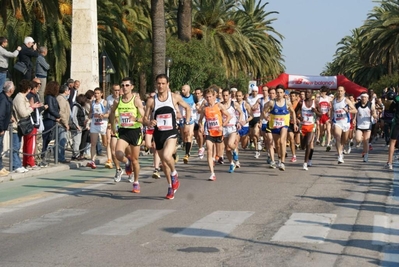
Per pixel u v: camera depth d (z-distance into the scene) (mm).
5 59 16641
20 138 15094
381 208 10453
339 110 18672
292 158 19312
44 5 27656
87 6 23203
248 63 46750
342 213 9922
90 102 18391
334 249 7422
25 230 8727
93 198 11742
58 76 31359
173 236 8156
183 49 35625
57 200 11508
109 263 6773
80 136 18312
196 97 20250
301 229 8578
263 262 6801
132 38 38969
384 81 57594
